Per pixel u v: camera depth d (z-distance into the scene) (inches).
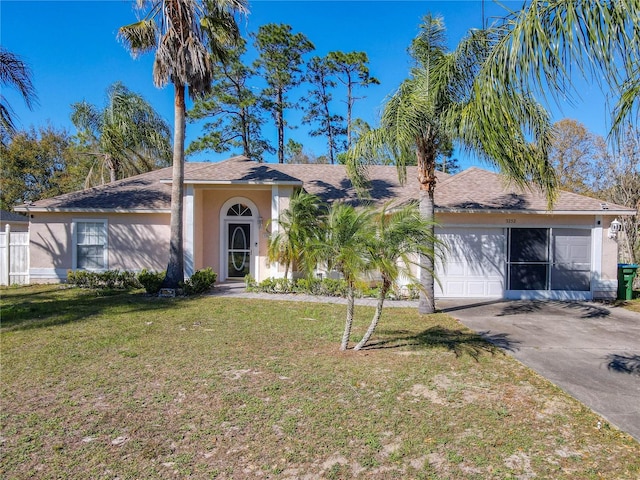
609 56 135.8
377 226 242.5
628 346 296.4
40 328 328.8
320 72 1302.9
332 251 243.3
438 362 249.8
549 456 146.9
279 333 318.0
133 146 913.5
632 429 168.2
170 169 775.1
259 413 177.6
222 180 560.1
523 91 151.5
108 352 264.1
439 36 361.7
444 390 205.9
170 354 260.8
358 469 137.6
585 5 137.6
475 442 155.6
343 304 456.4
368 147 381.4
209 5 507.2
